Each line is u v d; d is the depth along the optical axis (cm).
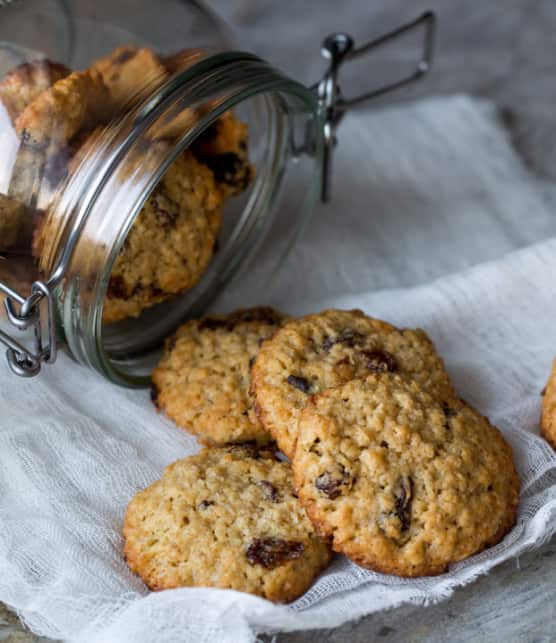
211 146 51
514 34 74
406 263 59
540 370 52
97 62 50
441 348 54
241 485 46
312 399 46
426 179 63
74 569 45
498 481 46
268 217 56
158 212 49
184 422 49
